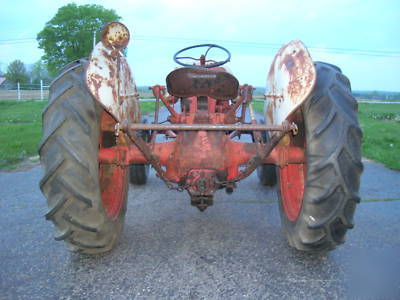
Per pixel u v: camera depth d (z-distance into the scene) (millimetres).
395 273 2717
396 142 8672
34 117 15281
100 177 3377
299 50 2742
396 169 6023
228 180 3191
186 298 2393
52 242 3240
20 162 6656
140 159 3145
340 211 2535
